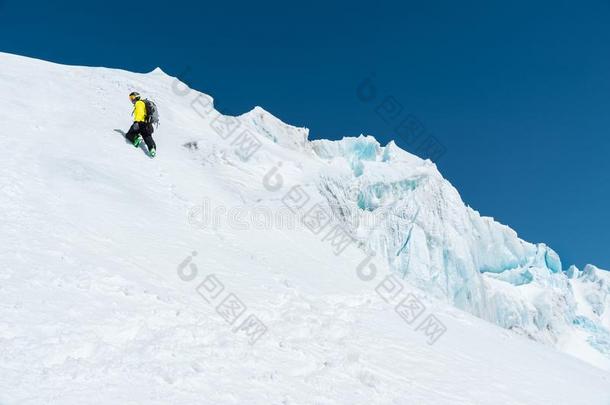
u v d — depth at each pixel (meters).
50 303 5.80
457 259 48.00
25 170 10.41
